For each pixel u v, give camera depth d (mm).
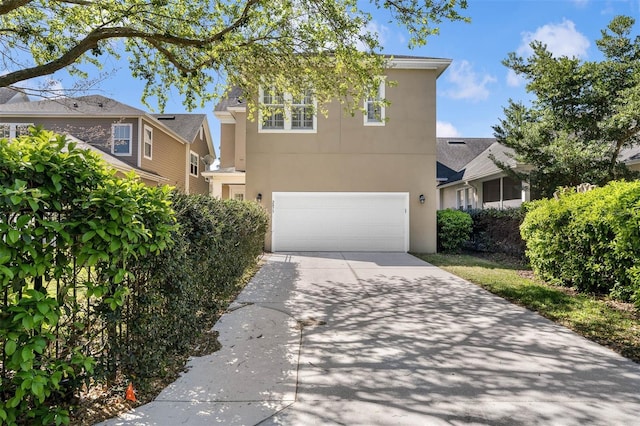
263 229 11508
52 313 2268
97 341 2797
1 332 2127
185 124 24828
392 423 2682
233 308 5805
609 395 3080
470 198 19219
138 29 6996
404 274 8773
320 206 12953
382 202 12969
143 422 2629
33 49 7438
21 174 2244
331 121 12883
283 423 2674
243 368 3617
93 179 2592
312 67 7566
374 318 5305
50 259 2336
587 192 6957
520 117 11383
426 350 4094
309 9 6367
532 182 11055
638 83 9062
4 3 5434
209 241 4762
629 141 10070
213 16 6789
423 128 12938
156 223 2982
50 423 2465
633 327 4777
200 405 2900
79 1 6277
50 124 16797
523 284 7398
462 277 8352
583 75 9977
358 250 12938
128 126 17094
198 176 25359
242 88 8430
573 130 10523
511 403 2959
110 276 2684
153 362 3143
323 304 6074
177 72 8344
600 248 6109
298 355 3959
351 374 3494
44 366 2359
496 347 4172
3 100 19266
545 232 7492
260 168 12906
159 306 3301
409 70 12883
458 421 2705
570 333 4617
